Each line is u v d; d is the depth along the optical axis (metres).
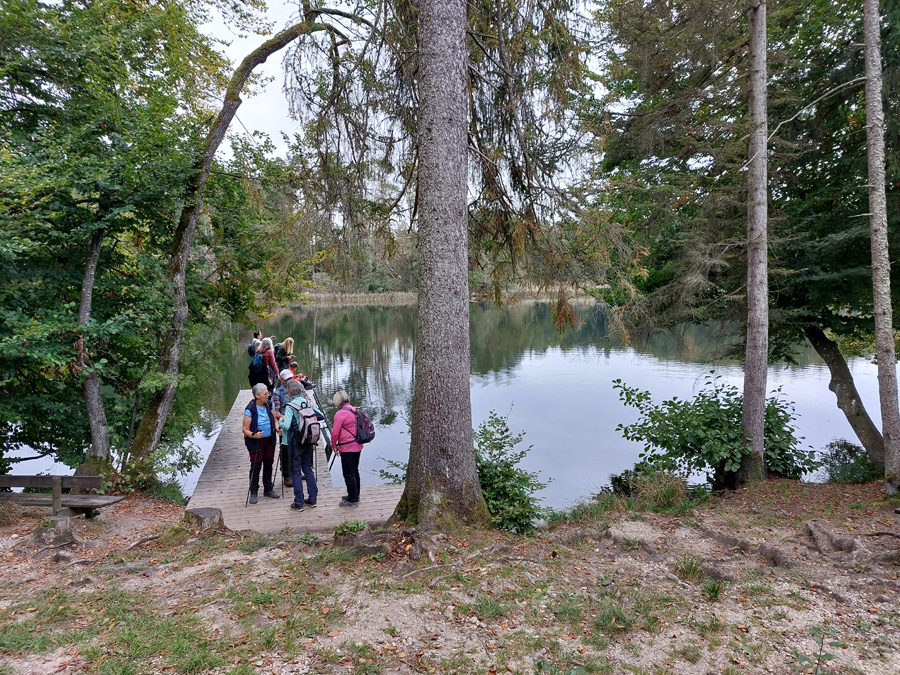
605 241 6.56
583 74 6.33
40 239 7.48
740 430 8.50
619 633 3.37
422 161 5.23
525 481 6.79
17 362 7.66
